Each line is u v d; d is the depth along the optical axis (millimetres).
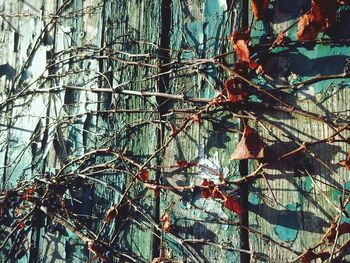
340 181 2227
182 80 2518
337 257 2174
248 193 2340
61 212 2590
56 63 2766
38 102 2768
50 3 2844
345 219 2191
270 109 2359
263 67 2389
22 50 2852
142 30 2639
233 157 2291
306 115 2299
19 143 2754
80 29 2760
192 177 2430
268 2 2414
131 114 2584
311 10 2258
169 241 2406
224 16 2508
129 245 2465
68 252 2557
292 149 2305
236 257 2305
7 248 2652
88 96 2674
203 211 2387
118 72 2637
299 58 2359
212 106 2436
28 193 2639
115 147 2574
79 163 2621
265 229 2287
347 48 2311
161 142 2498
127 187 2520
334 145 2262
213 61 2441
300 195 2271
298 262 2205
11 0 2893
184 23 2574
